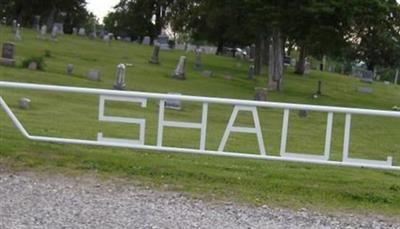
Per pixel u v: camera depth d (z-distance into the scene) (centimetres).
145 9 8894
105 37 6312
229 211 721
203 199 768
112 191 771
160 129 927
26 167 855
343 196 847
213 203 753
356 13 3475
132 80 3156
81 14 8469
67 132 1280
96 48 4791
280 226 675
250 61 6250
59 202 699
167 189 805
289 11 3438
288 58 6975
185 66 4091
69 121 1543
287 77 5178
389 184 948
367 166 916
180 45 7725
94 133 1313
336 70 9825
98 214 664
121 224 634
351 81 6062
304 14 3416
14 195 713
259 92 2806
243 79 4228
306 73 5922
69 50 4238
